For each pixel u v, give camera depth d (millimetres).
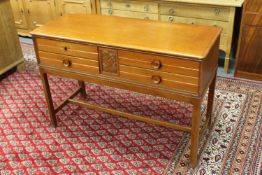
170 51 1800
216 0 3039
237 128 2490
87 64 2111
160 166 2176
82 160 2250
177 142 2389
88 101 2926
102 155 2289
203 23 3184
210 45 1864
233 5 2910
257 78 3160
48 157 2287
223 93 2947
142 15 3455
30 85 3252
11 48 3395
